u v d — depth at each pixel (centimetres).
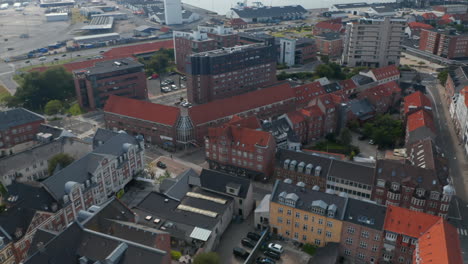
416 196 11606
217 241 11231
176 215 11575
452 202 13150
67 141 15350
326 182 12975
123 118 18088
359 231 10106
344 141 16875
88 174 12325
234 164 14800
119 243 8575
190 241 10775
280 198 11019
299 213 10812
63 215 11281
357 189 12556
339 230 10356
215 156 15138
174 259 10369
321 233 10700
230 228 11919
